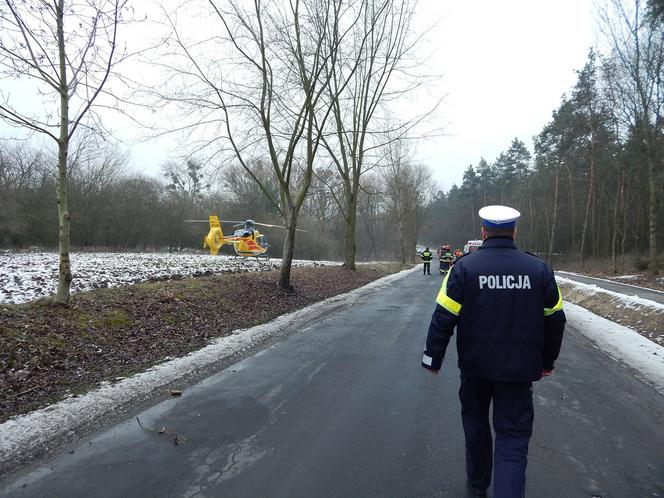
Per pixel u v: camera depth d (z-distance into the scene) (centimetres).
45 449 381
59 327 681
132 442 397
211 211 4506
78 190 3416
